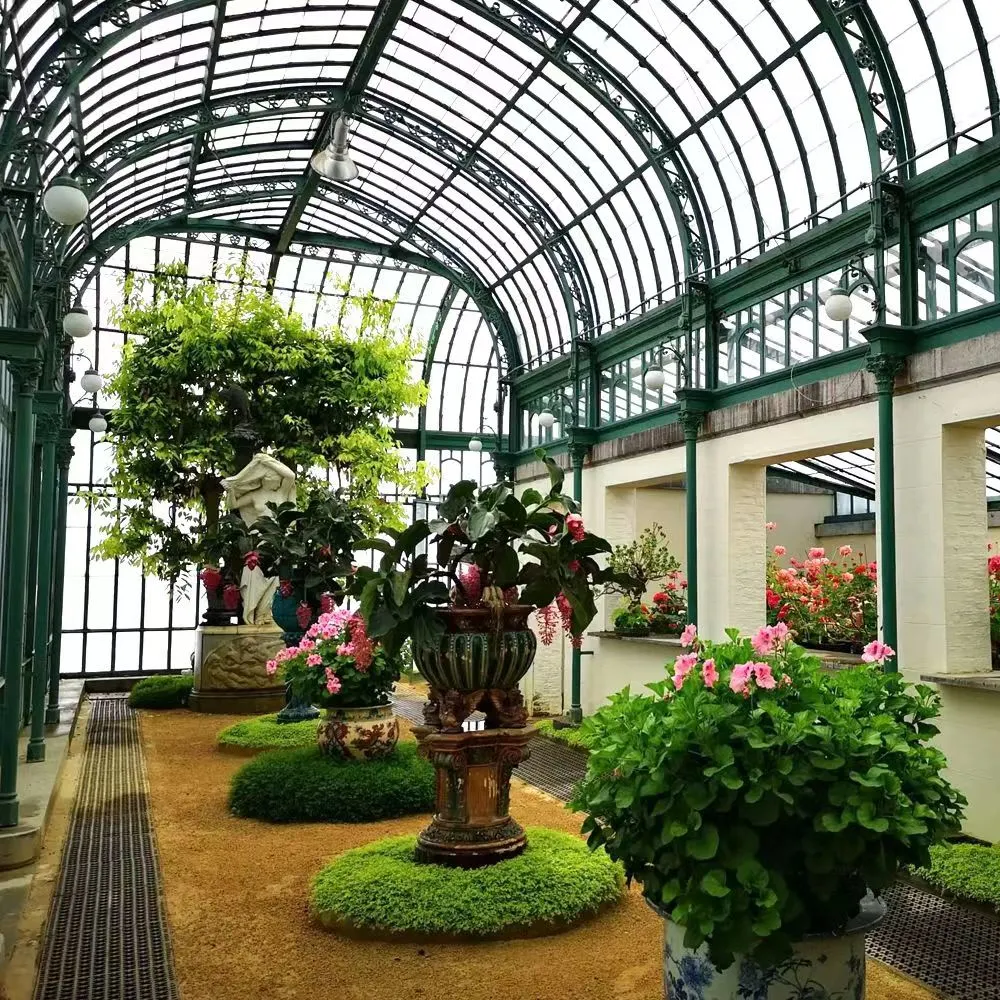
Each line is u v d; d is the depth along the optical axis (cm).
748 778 247
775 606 841
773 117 770
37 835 518
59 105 634
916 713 295
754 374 814
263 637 1087
